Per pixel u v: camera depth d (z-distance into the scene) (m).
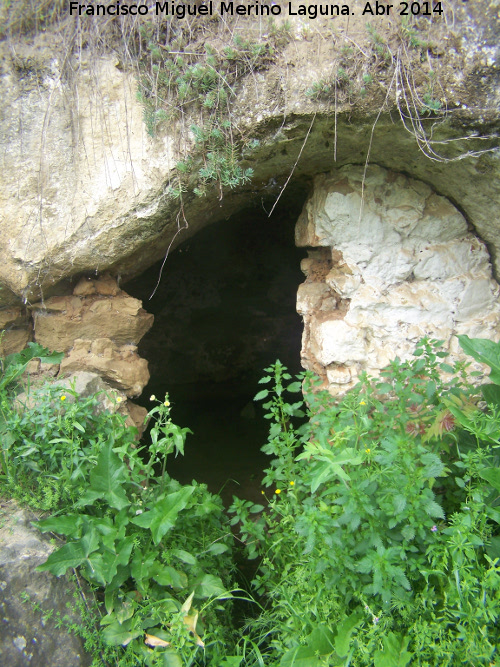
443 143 2.78
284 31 2.66
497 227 3.19
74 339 3.48
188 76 2.74
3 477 2.72
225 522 3.24
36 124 3.10
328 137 2.92
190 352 7.05
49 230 3.12
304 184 3.81
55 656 2.34
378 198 3.28
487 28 2.48
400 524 2.36
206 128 2.80
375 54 2.56
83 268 3.28
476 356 2.62
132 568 2.43
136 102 2.96
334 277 3.41
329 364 3.35
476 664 1.99
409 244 3.34
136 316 3.55
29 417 2.74
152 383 7.02
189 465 5.05
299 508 2.83
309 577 2.59
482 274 3.36
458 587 2.09
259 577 2.96
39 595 2.41
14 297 3.36
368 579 2.39
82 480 2.72
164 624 2.43
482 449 2.40
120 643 2.36
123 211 3.05
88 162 3.06
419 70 2.55
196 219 3.73
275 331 7.05
